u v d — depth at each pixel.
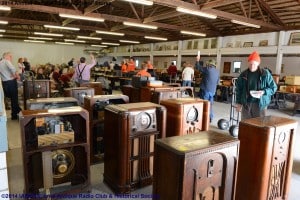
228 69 12.86
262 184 2.06
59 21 11.65
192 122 3.11
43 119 2.36
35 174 2.40
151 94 4.60
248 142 2.11
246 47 10.98
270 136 2.00
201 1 8.00
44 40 19.55
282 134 2.12
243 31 10.95
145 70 7.26
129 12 11.12
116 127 2.48
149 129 2.61
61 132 2.39
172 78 11.12
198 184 1.52
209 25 11.69
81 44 22.23
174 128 3.02
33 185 2.40
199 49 13.55
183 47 14.80
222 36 12.17
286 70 10.49
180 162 1.43
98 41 19.53
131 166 2.59
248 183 2.14
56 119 2.48
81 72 6.30
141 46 19.16
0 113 1.80
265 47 10.23
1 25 14.05
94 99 3.22
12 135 4.45
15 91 5.53
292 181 2.97
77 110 2.42
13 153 3.58
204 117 3.24
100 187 2.73
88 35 16.25
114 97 3.35
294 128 2.22
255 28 10.44
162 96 4.39
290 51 9.31
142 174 2.68
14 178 2.84
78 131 2.60
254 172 2.09
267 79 2.92
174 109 2.99
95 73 13.69
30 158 2.35
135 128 2.49
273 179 2.16
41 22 11.03
